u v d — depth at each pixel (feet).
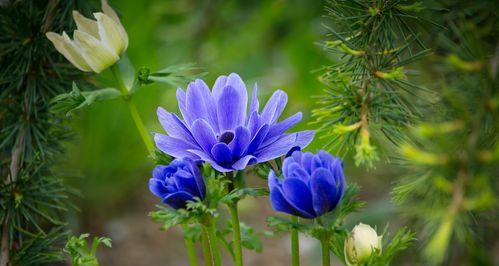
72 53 1.98
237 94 1.80
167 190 1.74
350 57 1.96
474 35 1.75
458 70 1.80
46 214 2.23
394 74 1.84
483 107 1.68
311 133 1.82
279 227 1.73
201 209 1.74
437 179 1.63
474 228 1.99
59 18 2.16
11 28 2.14
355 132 1.85
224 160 1.76
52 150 2.22
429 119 1.86
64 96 1.98
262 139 1.77
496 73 1.71
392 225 2.86
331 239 1.81
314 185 1.67
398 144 1.85
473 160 1.62
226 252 3.58
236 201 1.82
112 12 2.01
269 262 3.59
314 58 3.51
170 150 1.79
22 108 2.16
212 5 3.54
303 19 3.43
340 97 1.88
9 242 2.14
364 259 1.81
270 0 3.50
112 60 1.99
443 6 1.98
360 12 1.96
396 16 1.94
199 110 1.82
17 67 2.14
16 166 2.13
